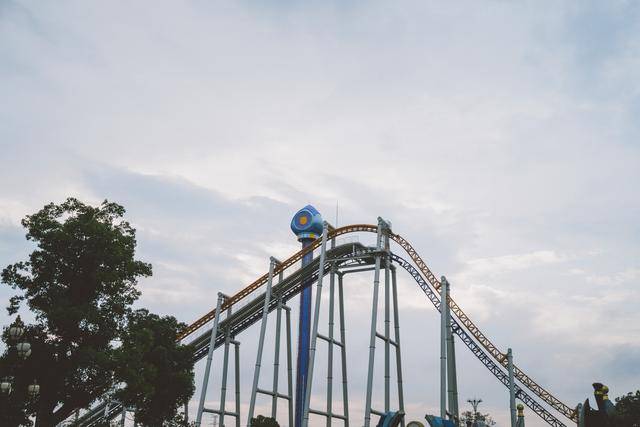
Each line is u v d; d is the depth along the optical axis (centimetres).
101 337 5791
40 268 5734
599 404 3997
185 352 8069
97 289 5919
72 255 5778
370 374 7338
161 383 7588
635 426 6356
